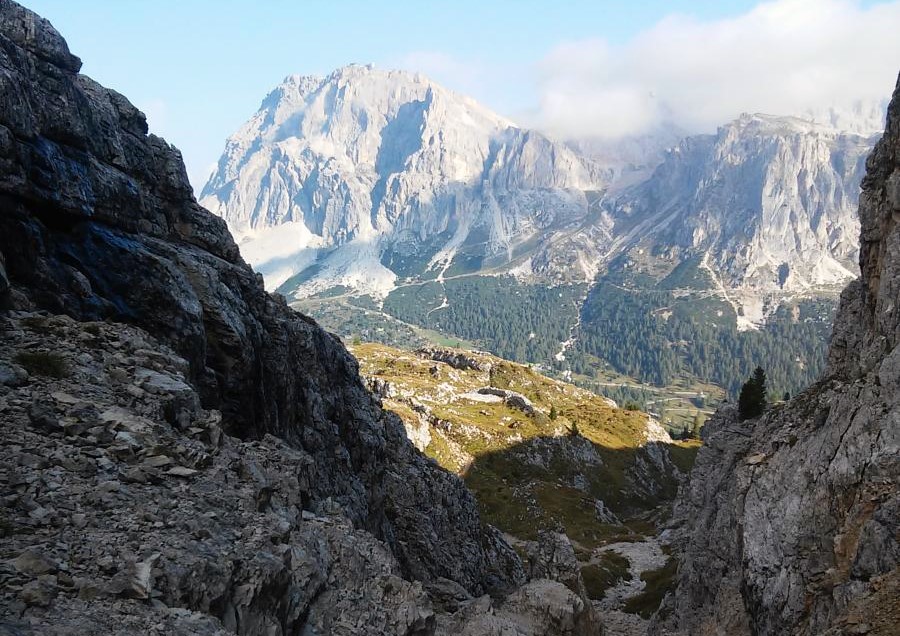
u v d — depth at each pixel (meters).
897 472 38.91
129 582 16.17
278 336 44.47
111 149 35.34
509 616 39.66
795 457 50.59
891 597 32.75
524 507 138.88
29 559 15.38
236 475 24.58
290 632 21.22
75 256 30.34
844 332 58.47
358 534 31.64
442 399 199.62
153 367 27.31
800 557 43.94
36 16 31.55
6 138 26.47
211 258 41.12
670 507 154.75
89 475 19.66
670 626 65.81
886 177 53.22
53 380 23.02
